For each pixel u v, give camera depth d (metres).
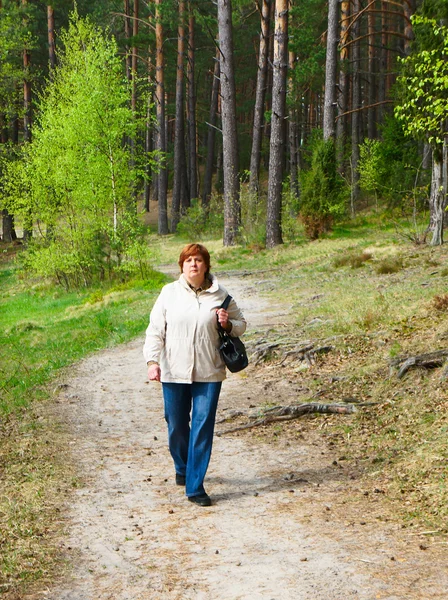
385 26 46.16
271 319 13.30
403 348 8.73
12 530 4.54
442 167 20.69
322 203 28.67
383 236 25.92
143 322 14.71
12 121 44.94
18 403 8.73
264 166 58.06
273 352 9.82
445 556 3.85
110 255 24.34
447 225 22.92
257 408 7.47
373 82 50.00
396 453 5.80
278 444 6.47
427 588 3.48
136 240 22.98
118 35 49.88
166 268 27.17
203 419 4.99
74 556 4.14
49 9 39.25
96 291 21.52
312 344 9.72
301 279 19.03
